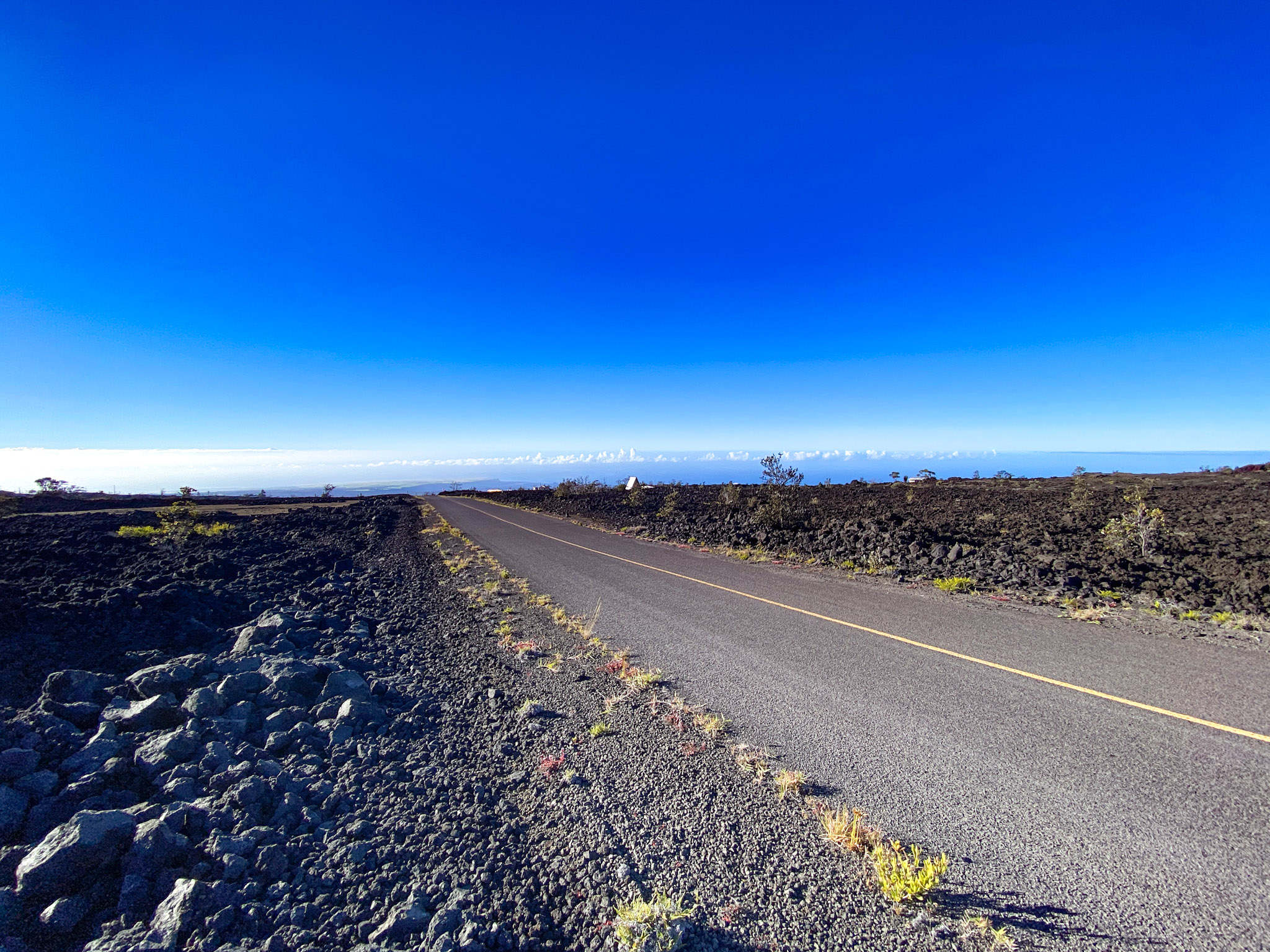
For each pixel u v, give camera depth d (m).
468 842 3.29
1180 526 15.27
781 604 9.07
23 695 4.86
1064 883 2.87
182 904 2.66
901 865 2.96
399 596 10.42
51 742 4.07
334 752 4.38
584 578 11.89
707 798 3.75
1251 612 7.79
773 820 3.49
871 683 5.62
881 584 10.41
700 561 13.80
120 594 7.41
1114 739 4.30
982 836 3.26
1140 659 6.04
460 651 7.14
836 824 3.32
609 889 2.93
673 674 6.10
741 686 5.67
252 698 5.21
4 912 2.59
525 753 4.46
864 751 4.28
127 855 2.95
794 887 2.93
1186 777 3.74
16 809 3.30
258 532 19.22
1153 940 2.50
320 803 3.69
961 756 4.16
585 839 3.34
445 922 2.61
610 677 6.06
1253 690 5.08
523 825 3.49
